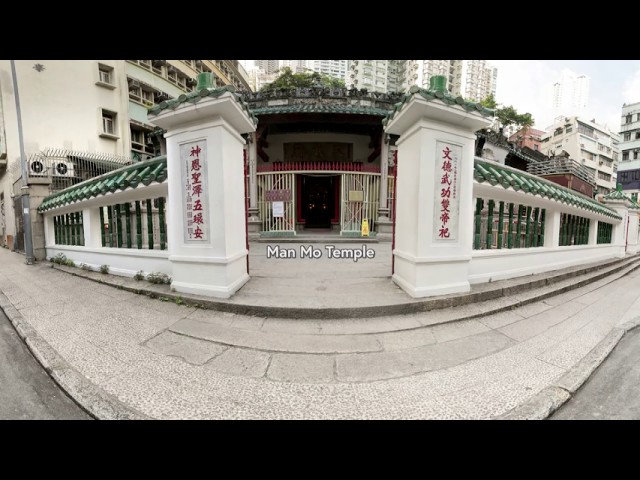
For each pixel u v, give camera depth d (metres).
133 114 17.98
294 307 3.79
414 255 4.28
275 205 11.11
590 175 22.48
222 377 2.56
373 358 2.88
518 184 4.94
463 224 4.47
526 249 5.64
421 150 4.11
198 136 4.20
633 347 3.39
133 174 5.14
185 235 4.45
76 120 15.17
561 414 2.26
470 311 4.07
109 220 6.20
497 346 3.19
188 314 3.92
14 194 11.55
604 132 43.44
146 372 2.64
